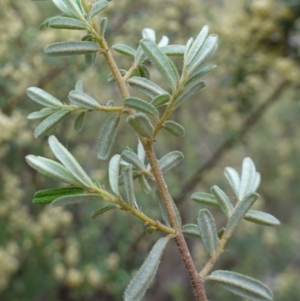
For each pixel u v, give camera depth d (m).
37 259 0.46
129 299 0.11
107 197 0.11
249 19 0.39
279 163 0.68
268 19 0.39
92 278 0.45
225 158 0.63
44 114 0.13
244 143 0.50
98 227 0.49
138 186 0.45
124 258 0.49
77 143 0.49
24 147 0.41
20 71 0.36
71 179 0.11
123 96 0.13
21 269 0.48
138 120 0.11
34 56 0.37
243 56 0.40
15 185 0.42
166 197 0.12
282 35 0.39
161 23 0.41
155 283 0.60
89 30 0.13
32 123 0.38
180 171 0.54
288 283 0.64
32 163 0.11
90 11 0.13
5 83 0.36
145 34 0.15
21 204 0.49
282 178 0.69
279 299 0.64
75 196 0.11
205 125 0.57
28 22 0.42
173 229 0.12
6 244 0.42
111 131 0.13
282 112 0.64
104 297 0.53
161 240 0.12
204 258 0.58
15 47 0.38
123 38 0.40
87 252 0.47
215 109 0.52
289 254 0.69
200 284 0.12
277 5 0.37
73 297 0.51
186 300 0.61
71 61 0.36
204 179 0.55
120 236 0.50
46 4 0.43
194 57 0.12
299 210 0.76
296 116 0.65
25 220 0.44
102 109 0.13
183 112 0.56
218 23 0.42
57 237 0.49
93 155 0.50
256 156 0.68
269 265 0.66
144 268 0.11
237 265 0.66
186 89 0.12
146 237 0.50
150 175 0.13
